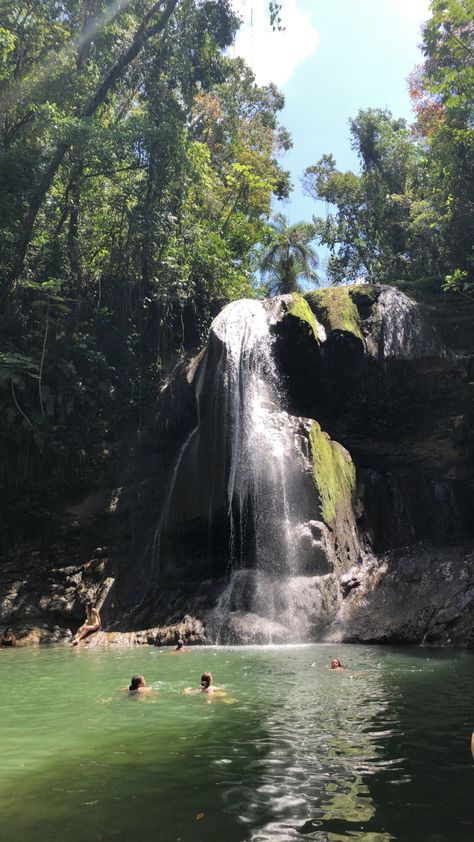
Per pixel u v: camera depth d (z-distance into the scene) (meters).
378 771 4.60
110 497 18.69
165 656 11.62
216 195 31.11
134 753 5.31
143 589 16.27
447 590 13.30
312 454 15.27
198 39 24.17
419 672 9.07
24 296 21.27
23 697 8.05
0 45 20.77
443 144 23.28
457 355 17.98
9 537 17.91
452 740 5.40
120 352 21.91
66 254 23.00
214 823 3.71
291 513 14.91
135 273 23.39
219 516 15.72
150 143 22.31
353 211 36.75
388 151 34.03
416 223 26.17
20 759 5.22
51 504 18.48
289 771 4.66
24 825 3.76
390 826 3.60
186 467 16.69
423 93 31.53
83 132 20.92
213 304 24.30
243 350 17.41
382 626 12.88
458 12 18.44
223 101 33.97
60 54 23.17
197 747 5.43
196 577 15.89
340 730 5.85
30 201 21.44
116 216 24.64
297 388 18.16
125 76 24.91
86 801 4.16
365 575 14.59
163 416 19.31
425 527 16.47
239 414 16.61
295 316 17.50
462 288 21.41
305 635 13.09
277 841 3.43
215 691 7.97
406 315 18.25
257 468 15.61
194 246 24.16
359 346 17.50
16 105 22.11
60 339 20.38
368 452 18.91
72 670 10.35
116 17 23.89
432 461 18.59
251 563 15.31
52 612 16.31
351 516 16.00
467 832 3.49
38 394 19.48
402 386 18.00
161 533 16.56
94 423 19.94
